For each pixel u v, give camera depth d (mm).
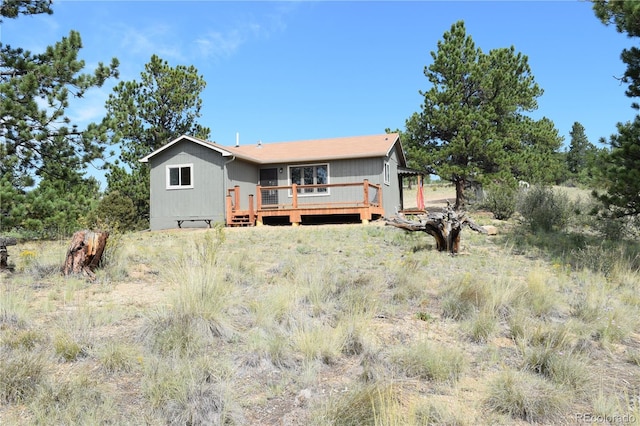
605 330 4625
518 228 14672
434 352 3820
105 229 8469
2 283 6172
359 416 2826
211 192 18469
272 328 4457
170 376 3264
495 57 26781
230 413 2936
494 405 3129
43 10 15484
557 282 6879
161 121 26453
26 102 13062
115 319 4641
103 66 14367
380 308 5312
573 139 58188
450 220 9461
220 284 5375
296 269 6988
